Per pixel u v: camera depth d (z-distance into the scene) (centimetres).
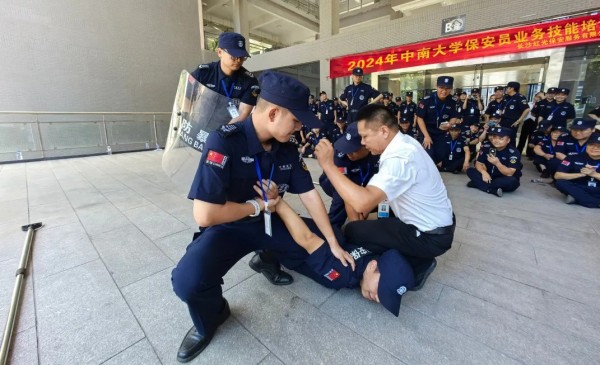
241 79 223
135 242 221
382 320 136
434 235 142
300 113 102
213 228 127
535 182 391
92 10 755
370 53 758
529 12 547
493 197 327
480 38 607
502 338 123
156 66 878
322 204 142
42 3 686
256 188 124
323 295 155
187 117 181
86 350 120
